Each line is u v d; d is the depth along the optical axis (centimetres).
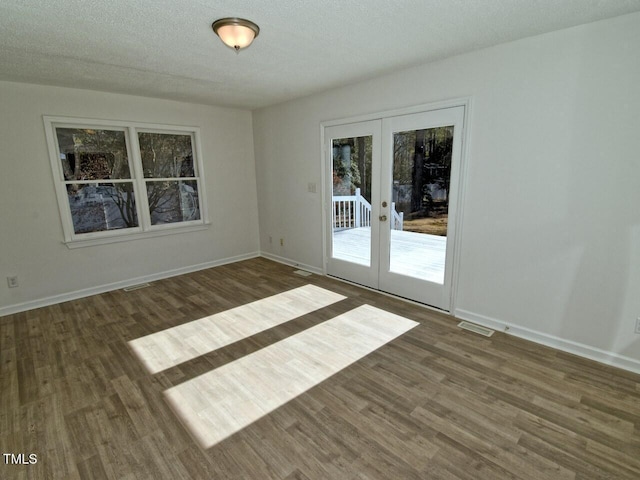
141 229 417
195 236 471
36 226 346
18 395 210
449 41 241
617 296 223
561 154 233
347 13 198
